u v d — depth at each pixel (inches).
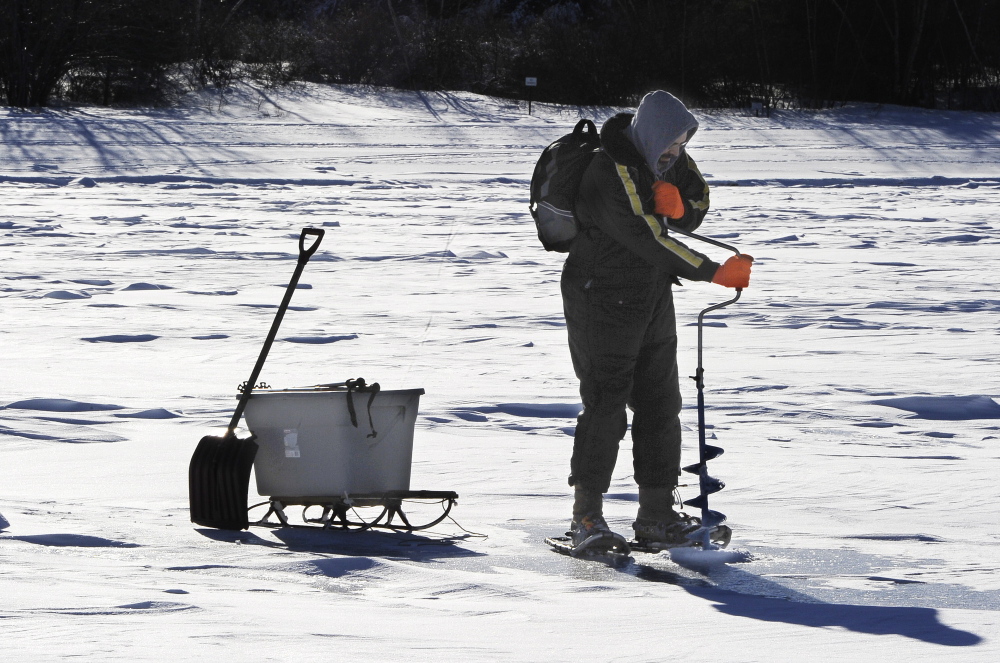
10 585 367.2
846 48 6781.5
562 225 495.8
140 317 1245.1
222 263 1787.6
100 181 3454.7
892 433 740.7
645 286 488.1
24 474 587.5
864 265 1819.6
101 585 375.6
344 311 1322.6
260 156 4244.6
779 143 4923.7
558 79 6314.0
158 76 5654.5
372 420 501.4
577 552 465.1
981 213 2773.1
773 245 2114.9
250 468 493.0
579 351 498.3
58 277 1581.0
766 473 622.8
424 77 6382.9
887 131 5433.1
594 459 485.1
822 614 374.0
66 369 936.3
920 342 1130.0
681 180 517.0
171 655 291.0
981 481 605.3
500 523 522.0
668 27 6545.3
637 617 365.4
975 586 419.5
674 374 502.6
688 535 483.8
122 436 682.8
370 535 496.4
